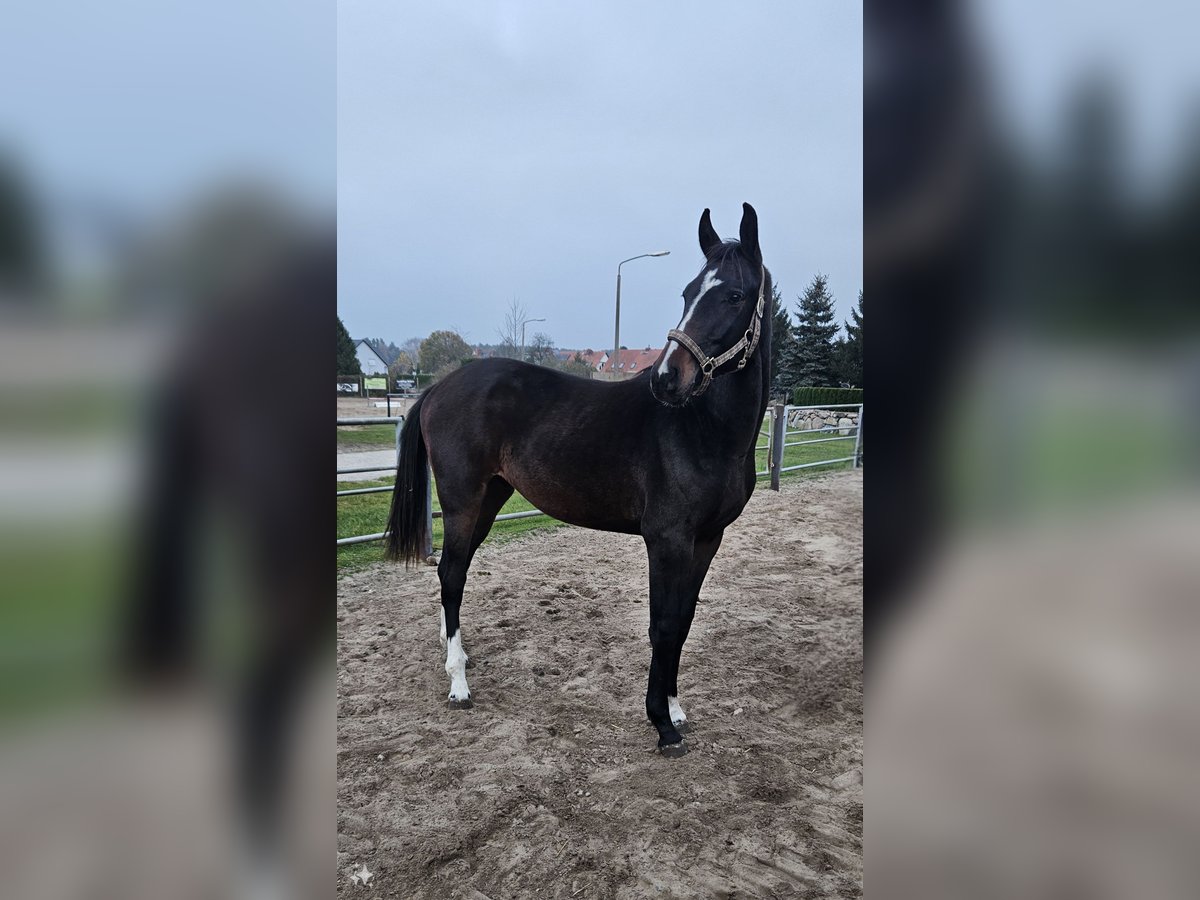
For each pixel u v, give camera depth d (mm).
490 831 2109
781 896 1847
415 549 3453
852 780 2398
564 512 3029
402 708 2904
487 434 3119
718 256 2482
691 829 2127
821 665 3379
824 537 5988
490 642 3613
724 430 2500
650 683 2594
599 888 1878
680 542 2570
